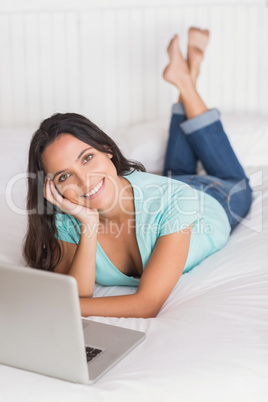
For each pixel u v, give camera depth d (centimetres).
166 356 105
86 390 96
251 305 125
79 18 271
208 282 141
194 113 215
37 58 276
